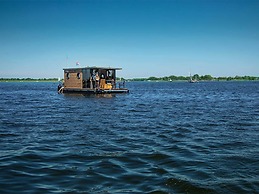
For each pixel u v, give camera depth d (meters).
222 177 7.63
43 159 9.43
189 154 10.09
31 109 26.27
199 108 27.92
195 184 7.10
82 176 7.74
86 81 46.06
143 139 12.71
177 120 19.17
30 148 10.91
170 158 9.55
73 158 9.54
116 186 7.01
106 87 45.75
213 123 17.77
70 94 49.16
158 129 15.45
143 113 23.31
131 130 15.07
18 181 7.36
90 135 13.54
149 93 60.47
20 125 16.64
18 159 9.42
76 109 26.30
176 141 12.32
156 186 7.00
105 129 15.29
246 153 10.20
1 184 7.12
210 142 12.12
